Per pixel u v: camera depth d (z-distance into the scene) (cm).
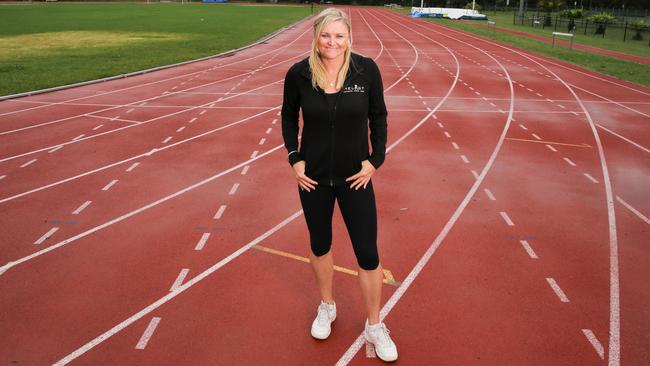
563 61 2416
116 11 6150
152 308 421
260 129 1093
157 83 1711
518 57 2578
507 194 711
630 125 1177
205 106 1338
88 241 552
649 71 2095
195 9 7000
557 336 385
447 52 2794
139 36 3297
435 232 580
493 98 1513
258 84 1717
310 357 358
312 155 295
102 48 2614
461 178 782
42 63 2058
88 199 680
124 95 1486
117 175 781
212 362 352
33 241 551
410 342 376
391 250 534
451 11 6688
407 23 5534
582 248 543
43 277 473
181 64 2156
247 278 473
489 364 352
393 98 1497
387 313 415
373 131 303
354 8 9662
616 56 2623
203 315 411
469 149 954
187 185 737
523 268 496
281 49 2831
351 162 295
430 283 465
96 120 1164
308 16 5897
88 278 472
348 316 407
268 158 877
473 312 417
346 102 280
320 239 329
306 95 284
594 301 436
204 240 555
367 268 322
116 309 420
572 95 1576
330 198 309
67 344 373
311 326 395
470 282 467
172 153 905
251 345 371
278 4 10231
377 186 743
